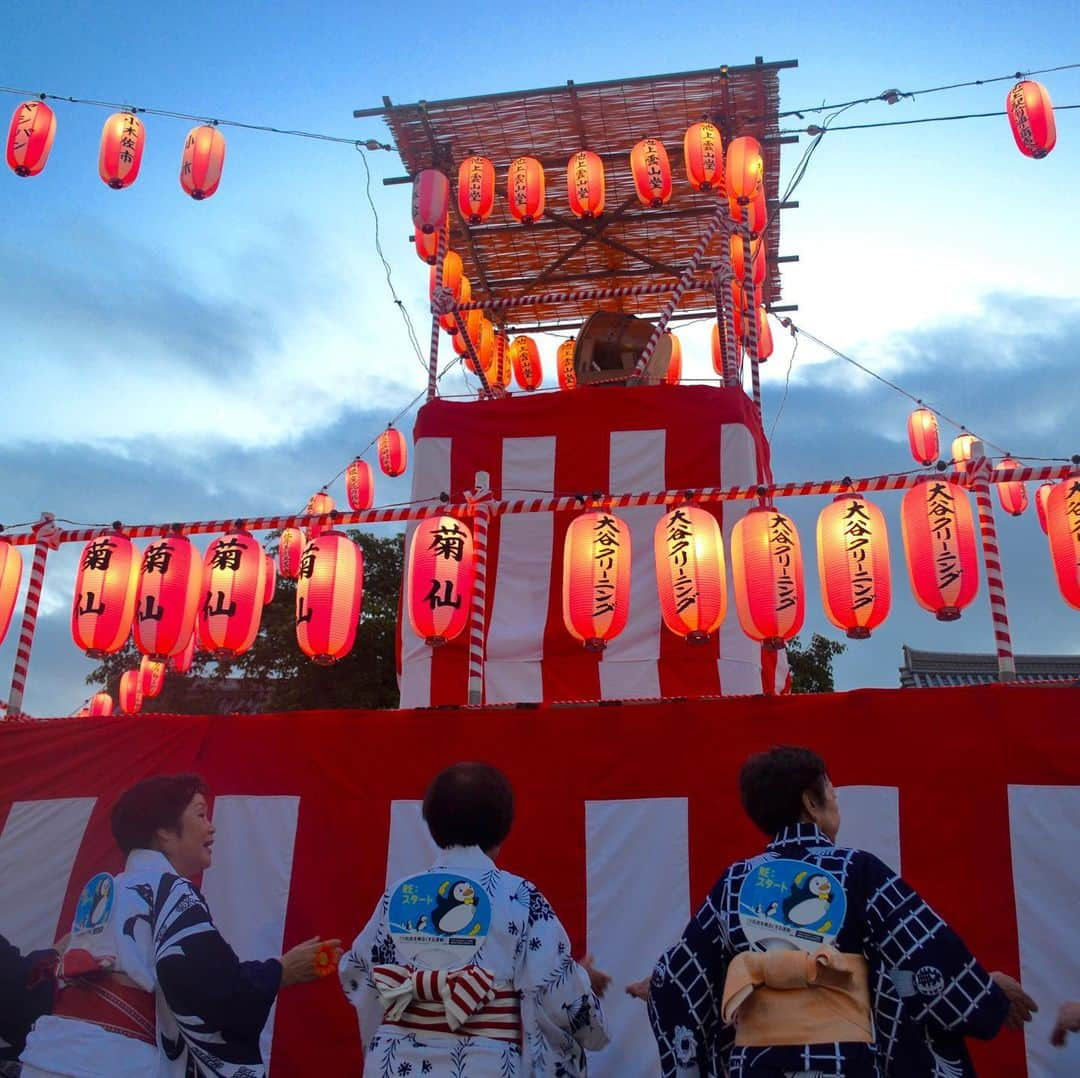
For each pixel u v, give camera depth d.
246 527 5.23
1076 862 3.47
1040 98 6.51
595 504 4.91
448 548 5.04
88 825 4.25
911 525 4.63
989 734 3.66
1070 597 4.40
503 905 2.58
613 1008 3.66
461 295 8.83
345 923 3.94
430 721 4.16
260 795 4.18
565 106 7.81
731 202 7.56
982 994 2.21
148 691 8.05
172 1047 2.64
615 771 3.94
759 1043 2.24
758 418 7.25
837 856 2.43
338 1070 3.73
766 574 4.79
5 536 5.16
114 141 6.81
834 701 3.85
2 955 3.12
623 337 7.79
